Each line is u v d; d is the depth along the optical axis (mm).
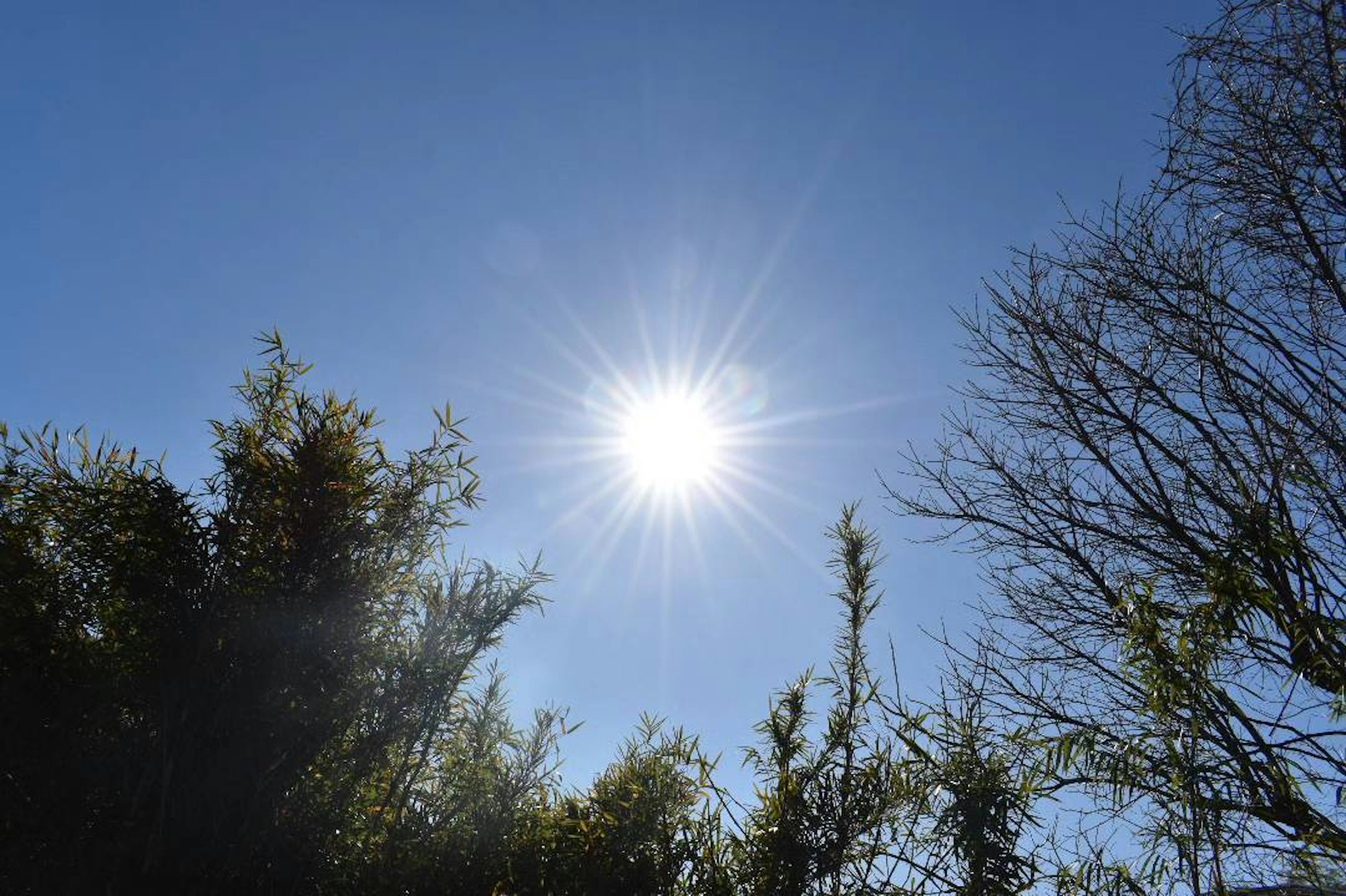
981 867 3988
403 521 4629
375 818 4457
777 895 4270
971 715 4574
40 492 4383
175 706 3969
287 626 4141
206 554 4266
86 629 4324
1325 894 3488
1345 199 4398
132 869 3639
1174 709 3926
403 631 4633
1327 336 4480
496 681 5074
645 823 4617
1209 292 4840
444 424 4891
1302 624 3988
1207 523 4730
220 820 3824
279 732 4012
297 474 4344
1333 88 4391
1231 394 4668
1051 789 4387
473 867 4379
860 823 4348
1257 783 3797
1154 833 3811
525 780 4746
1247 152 4609
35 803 3723
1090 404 5414
